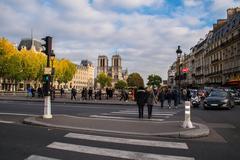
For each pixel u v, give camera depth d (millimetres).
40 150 8227
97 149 8492
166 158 7594
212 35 89188
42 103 29562
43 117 14969
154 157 7680
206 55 93188
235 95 35250
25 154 7746
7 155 7617
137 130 11695
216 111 23438
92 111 21562
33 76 82312
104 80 163625
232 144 9516
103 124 13297
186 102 12562
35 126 12953
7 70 67312
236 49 65562
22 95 53062
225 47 73625
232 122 15531
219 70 78562
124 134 11211
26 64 79062
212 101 25203
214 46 84000
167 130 11656
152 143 9508
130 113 20297
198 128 12141
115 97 47594
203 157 7754
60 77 107625
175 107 27109
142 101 17250
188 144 9453
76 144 9125
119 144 9273
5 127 12469
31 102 31672
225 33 74688
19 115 17359
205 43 96062
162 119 16750
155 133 11023
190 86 99812
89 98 40406
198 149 8711
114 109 23969
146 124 13438
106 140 9875
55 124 12992
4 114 17844
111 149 8531
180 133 10758
